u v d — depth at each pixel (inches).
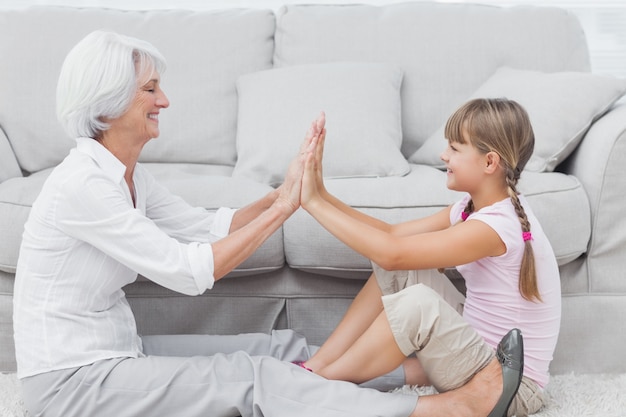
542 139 89.6
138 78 65.8
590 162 84.6
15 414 71.9
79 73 63.7
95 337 66.3
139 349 72.7
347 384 65.1
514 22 110.9
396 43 109.8
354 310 75.7
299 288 84.2
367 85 101.8
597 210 82.7
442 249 67.4
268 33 112.2
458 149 70.7
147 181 76.3
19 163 103.8
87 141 66.2
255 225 67.6
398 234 77.0
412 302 66.0
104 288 67.0
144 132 67.7
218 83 108.6
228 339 77.3
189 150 106.7
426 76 108.7
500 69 106.0
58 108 65.3
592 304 83.7
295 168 69.6
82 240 65.0
